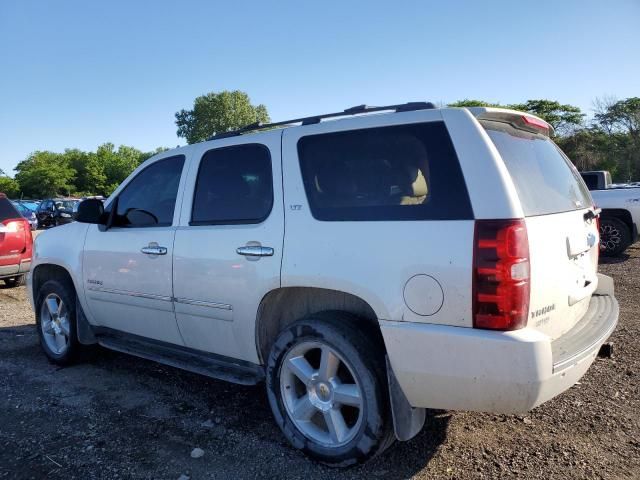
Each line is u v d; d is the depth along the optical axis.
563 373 2.56
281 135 3.39
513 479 2.86
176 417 3.77
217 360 3.73
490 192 2.54
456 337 2.52
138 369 4.83
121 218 4.41
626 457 3.04
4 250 8.45
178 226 3.84
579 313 3.21
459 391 2.57
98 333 4.73
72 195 99.94
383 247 2.76
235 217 3.52
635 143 51.19
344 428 3.01
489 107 2.91
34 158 99.31
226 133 3.90
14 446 3.38
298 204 3.17
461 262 2.52
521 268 2.47
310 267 3.01
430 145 2.77
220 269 3.48
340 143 3.12
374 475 2.96
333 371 3.03
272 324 3.45
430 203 2.69
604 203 10.25
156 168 4.23
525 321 2.50
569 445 3.19
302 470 3.04
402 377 2.71
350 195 3.00
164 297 3.88
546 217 2.79
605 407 3.65
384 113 3.00
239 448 3.30
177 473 3.03
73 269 4.66
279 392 3.24
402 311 2.68
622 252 10.45
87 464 3.14
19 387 4.41
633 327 5.39
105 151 114.06
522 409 2.47
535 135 3.47
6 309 7.61
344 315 3.08
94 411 3.89
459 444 3.25
